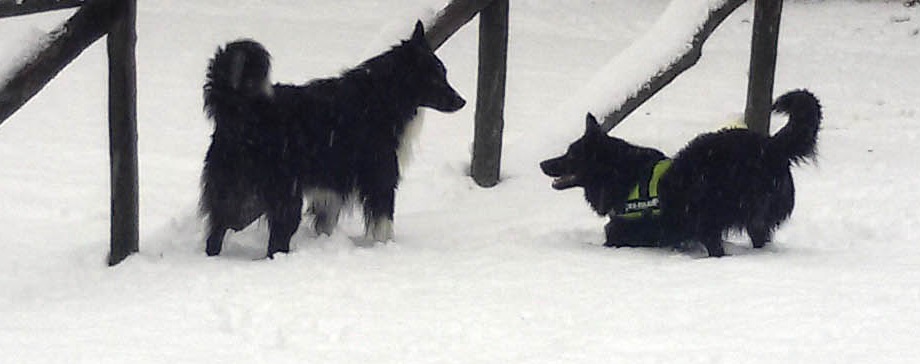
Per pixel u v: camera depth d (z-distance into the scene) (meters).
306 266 7.27
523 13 13.58
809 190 8.36
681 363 6.27
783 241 7.71
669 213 7.49
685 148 7.49
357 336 6.54
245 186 7.43
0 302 7.00
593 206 7.70
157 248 7.64
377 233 7.69
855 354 6.30
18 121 9.55
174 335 6.57
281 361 6.35
